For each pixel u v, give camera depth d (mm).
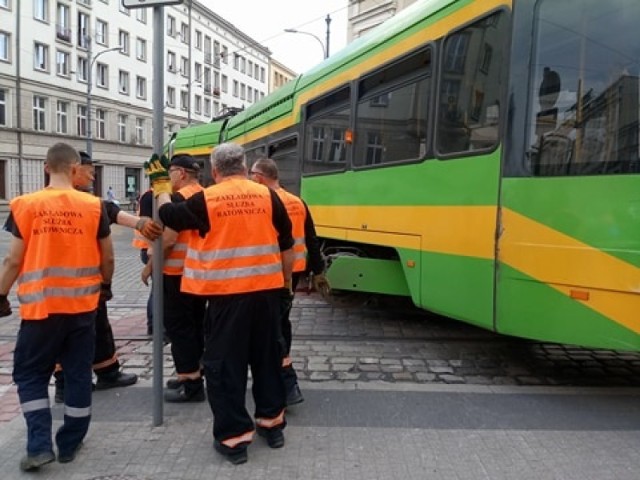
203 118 64938
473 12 4941
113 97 49750
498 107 4613
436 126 5371
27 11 40750
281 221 3789
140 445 3797
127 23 51156
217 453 3670
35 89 41750
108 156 49250
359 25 18172
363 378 5180
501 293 4562
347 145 7145
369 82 6688
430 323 7297
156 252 3953
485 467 3484
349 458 3609
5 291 3504
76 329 3564
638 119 4023
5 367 5508
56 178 3639
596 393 4754
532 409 4395
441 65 5340
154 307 4020
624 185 4039
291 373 4438
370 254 6973
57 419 4277
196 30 62906
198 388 4543
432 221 5398
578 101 4230
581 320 4176
